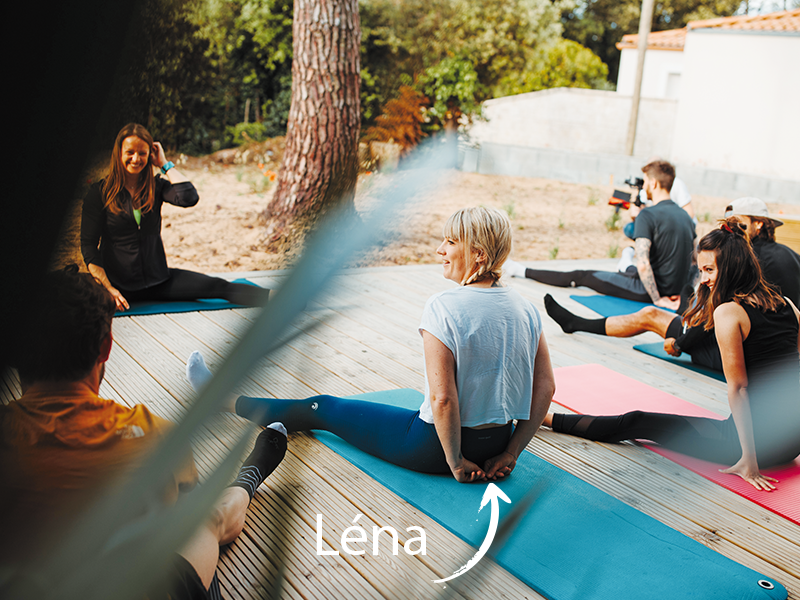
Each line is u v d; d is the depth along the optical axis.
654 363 4.45
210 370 0.24
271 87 13.98
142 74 0.25
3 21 0.23
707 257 2.91
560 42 23.06
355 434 2.84
